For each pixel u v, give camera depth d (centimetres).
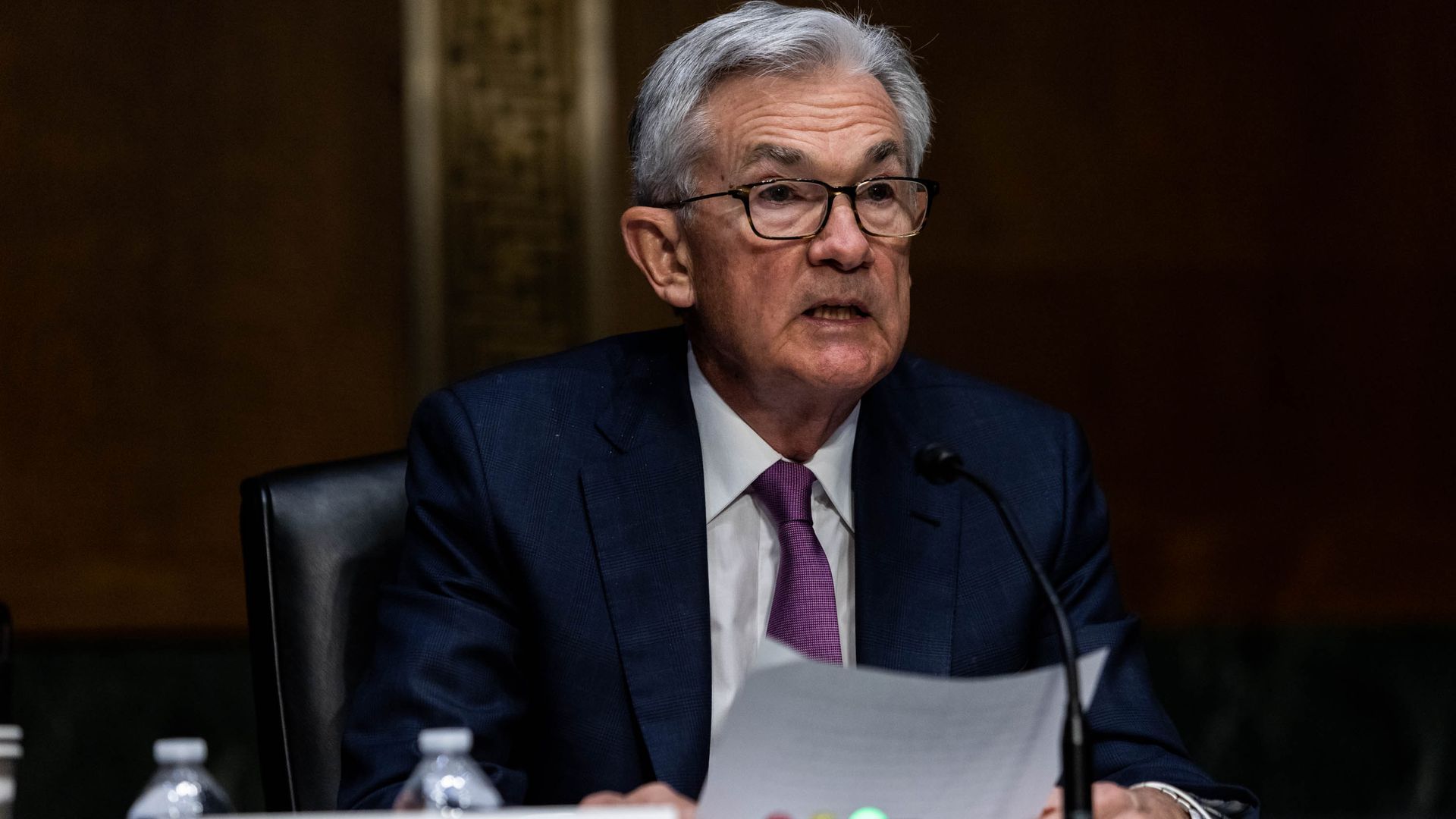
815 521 335
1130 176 815
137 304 733
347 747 294
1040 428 356
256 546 332
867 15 339
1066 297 807
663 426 334
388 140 761
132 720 717
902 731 220
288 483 338
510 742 304
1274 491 816
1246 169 823
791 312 312
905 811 225
